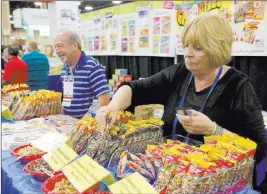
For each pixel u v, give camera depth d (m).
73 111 2.53
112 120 1.35
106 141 1.29
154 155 1.15
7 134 1.77
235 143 1.13
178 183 0.97
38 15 10.19
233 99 1.37
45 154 1.34
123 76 4.85
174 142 1.27
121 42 5.05
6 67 4.53
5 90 2.64
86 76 2.49
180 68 1.62
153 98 1.64
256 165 1.26
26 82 4.74
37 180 1.19
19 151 1.45
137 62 5.12
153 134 1.38
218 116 1.39
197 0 3.42
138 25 4.54
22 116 2.27
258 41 2.85
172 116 1.53
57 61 6.94
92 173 1.05
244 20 2.94
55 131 1.78
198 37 1.27
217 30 1.27
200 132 1.24
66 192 1.01
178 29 3.75
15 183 1.17
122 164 1.15
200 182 0.94
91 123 1.42
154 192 0.91
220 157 1.04
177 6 3.72
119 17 5.02
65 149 1.27
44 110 2.35
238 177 1.04
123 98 1.50
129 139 1.31
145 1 4.31
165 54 4.04
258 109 1.34
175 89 1.58
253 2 2.84
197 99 1.46
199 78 1.47
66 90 2.57
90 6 10.41
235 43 3.06
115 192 0.95
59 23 6.37
